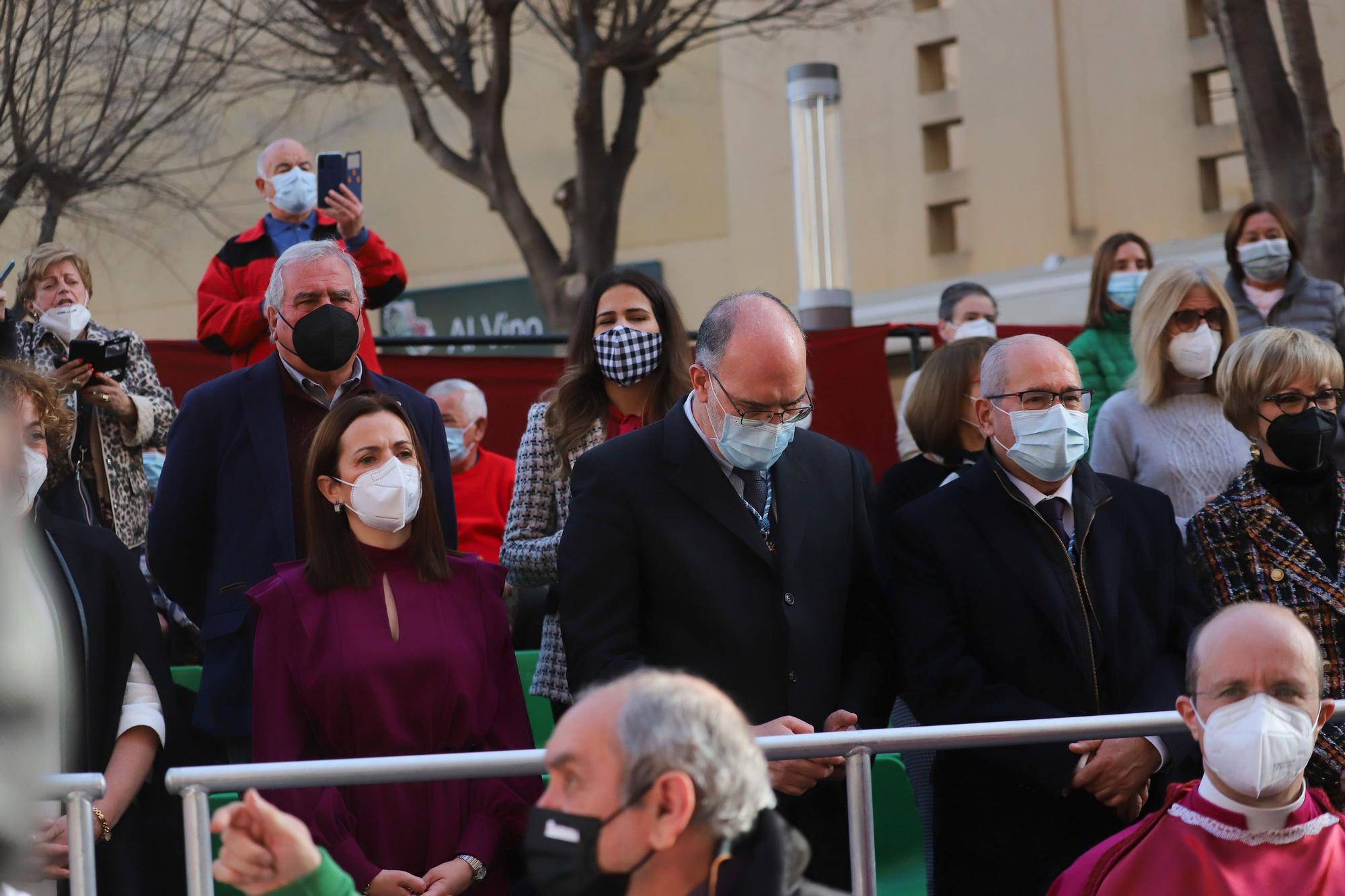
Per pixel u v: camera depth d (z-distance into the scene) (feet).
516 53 69.05
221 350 23.08
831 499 16.17
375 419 15.76
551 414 18.61
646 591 15.55
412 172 71.36
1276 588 16.89
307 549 16.17
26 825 7.44
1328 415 17.12
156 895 15.34
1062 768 14.56
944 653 16.02
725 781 8.91
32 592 7.69
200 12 40.14
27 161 34.01
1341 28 48.93
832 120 39.40
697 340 15.96
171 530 17.81
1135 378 21.44
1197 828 13.14
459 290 70.49
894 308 62.75
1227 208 55.98
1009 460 16.75
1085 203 58.70
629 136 54.70
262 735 14.87
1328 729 16.29
